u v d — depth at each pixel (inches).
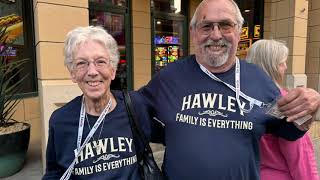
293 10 238.2
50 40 140.9
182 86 67.7
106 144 61.5
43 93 139.2
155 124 70.8
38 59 150.9
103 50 61.2
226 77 66.1
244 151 61.6
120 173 61.5
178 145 64.2
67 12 143.7
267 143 69.4
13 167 155.3
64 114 63.6
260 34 330.6
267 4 325.1
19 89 213.3
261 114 62.7
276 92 65.9
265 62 75.4
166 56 313.9
